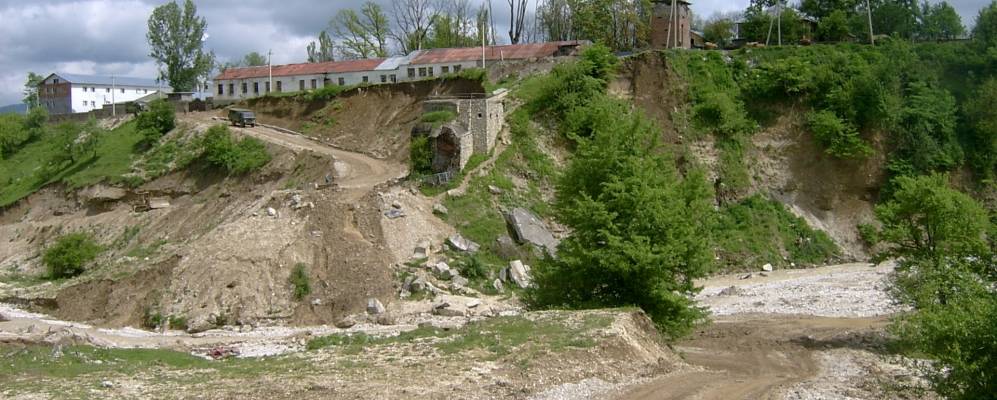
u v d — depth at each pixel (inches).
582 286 1238.3
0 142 3528.5
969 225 1266.0
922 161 2432.3
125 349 1250.0
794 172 2480.3
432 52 3287.4
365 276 1695.4
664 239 1182.9
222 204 2300.7
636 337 1088.2
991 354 737.6
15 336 1373.0
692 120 2507.4
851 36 3097.9
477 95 2539.4
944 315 788.6
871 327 1437.0
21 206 2898.6
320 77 3395.7
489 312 1585.9
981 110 2486.5
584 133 2374.5
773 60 2677.2
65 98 5438.0
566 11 3804.1
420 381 880.3
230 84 3582.7
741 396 918.4
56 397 823.7
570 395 866.1
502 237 1950.1
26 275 2354.8
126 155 2952.8
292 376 912.9
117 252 2332.7
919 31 3245.6
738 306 1727.4
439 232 1915.6
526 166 2269.9
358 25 4060.0
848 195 2447.1
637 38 3427.7
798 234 2332.7
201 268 1689.2
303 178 2429.9
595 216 1195.3
